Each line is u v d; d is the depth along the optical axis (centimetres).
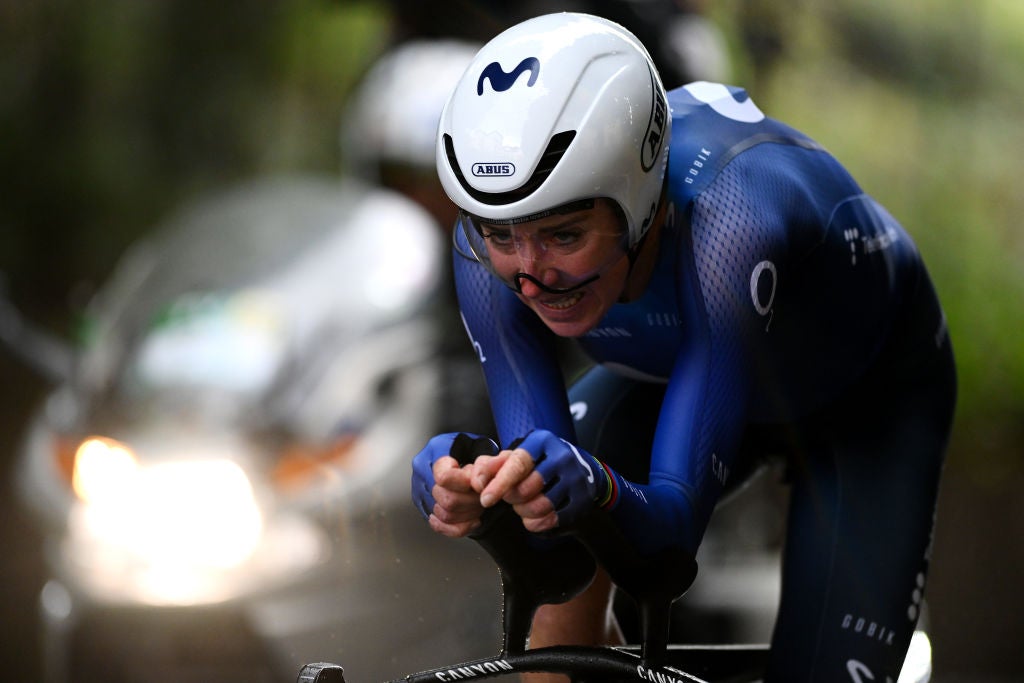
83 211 3103
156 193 3216
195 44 3309
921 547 950
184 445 1401
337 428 1428
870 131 3155
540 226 740
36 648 1842
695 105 879
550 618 954
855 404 986
